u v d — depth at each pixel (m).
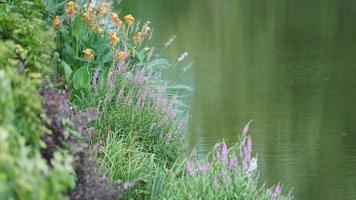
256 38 32.22
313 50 29.52
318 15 39.81
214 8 41.78
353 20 37.91
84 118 6.46
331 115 17.84
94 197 6.12
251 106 18.61
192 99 19.08
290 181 12.74
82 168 6.05
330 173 13.08
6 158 3.48
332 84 22.28
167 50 26.89
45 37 8.09
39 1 10.34
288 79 22.94
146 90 10.75
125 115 10.12
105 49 11.67
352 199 11.85
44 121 5.37
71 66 11.28
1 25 7.70
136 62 12.35
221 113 17.58
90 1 12.14
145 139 10.12
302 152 14.48
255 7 43.00
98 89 10.48
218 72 23.45
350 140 15.33
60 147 5.78
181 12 39.03
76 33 11.45
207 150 13.84
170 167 10.02
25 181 3.56
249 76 23.14
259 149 14.71
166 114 10.48
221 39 30.98
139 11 38.31
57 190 3.83
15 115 4.64
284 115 17.70
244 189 8.55
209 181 8.55
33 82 4.90
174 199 8.47
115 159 9.02
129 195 8.59
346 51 29.23
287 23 37.16
